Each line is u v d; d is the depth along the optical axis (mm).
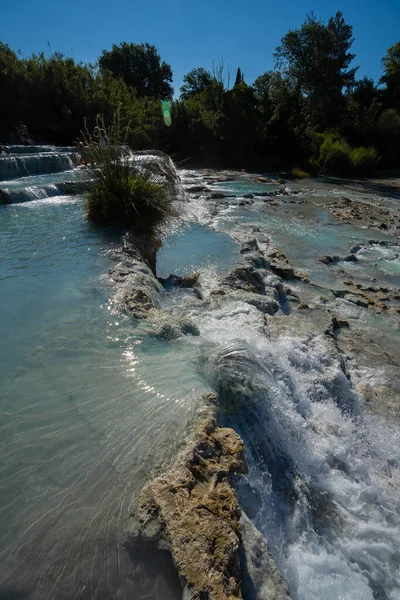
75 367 3469
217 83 33688
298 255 10102
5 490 2318
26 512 2203
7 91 23578
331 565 2635
